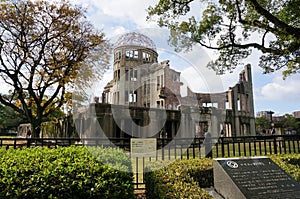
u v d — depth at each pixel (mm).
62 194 2412
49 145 6805
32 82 17266
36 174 2562
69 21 17234
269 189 3135
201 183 4203
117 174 3029
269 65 11445
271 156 5613
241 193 3025
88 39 17047
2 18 15695
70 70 17016
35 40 16516
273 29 9312
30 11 16109
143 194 4469
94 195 2551
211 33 10266
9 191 2234
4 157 3355
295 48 9102
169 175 3828
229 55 11016
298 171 4434
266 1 10250
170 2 10117
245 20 10328
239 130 26047
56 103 19281
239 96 29797
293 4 9062
